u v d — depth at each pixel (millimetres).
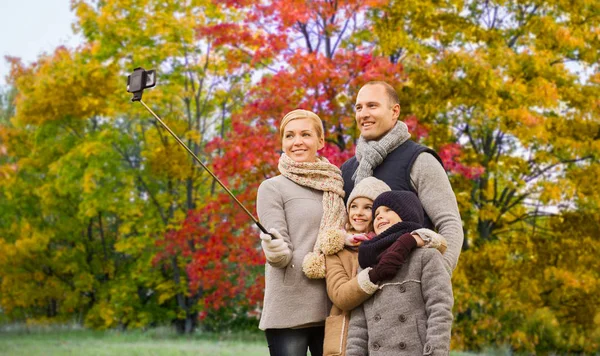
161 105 20281
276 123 13391
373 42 15758
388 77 13312
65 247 22047
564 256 15609
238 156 13344
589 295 15430
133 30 19781
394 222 3195
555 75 15898
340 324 3205
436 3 15852
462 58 14547
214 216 14875
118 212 20656
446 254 3246
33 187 21828
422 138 14617
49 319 21641
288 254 3400
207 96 21266
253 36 14656
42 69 20984
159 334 18578
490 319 14641
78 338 17047
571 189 15500
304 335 3494
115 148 21062
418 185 3459
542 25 15953
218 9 19656
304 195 3580
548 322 14875
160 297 19984
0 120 24953
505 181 16078
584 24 16391
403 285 3043
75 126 21656
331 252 3326
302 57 13070
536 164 16594
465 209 15281
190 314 20484
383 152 3510
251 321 20078
